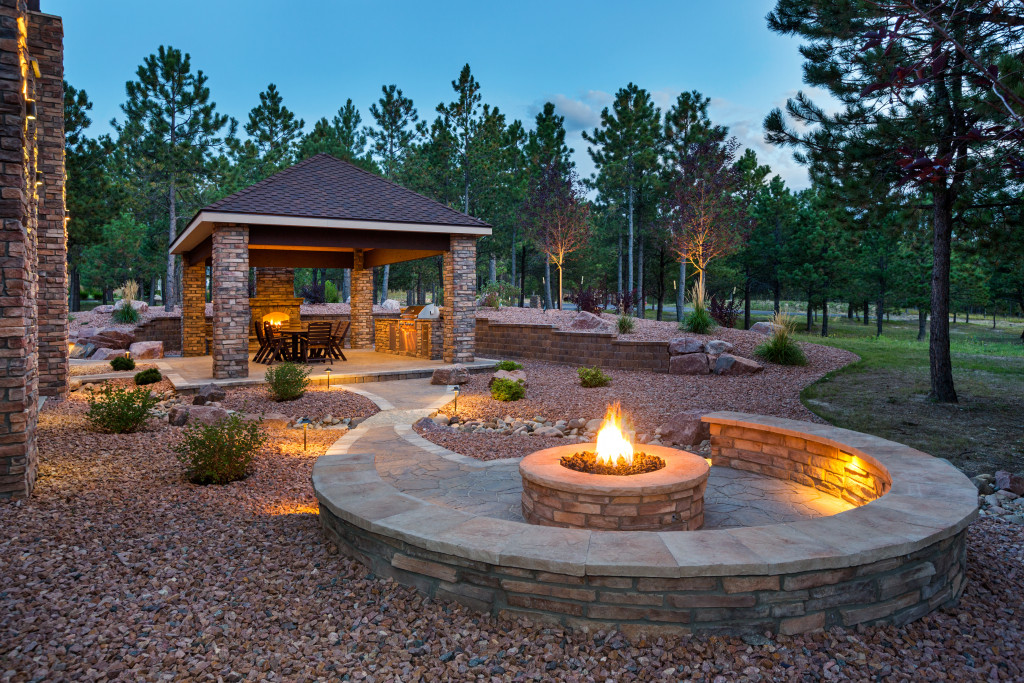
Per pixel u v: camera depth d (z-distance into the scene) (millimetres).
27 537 4746
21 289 5578
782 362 15438
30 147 6715
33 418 6215
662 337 17844
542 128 38469
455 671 3178
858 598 3529
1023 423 9344
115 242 36188
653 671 3158
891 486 4738
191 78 32156
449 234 16031
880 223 10969
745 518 5383
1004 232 10172
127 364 15398
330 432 9438
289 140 43500
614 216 40938
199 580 4191
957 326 38844
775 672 3125
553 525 4840
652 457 5551
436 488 6363
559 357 18141
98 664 3166
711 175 26531
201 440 6609
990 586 4293
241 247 13492
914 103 8469
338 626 3637
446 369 14008
